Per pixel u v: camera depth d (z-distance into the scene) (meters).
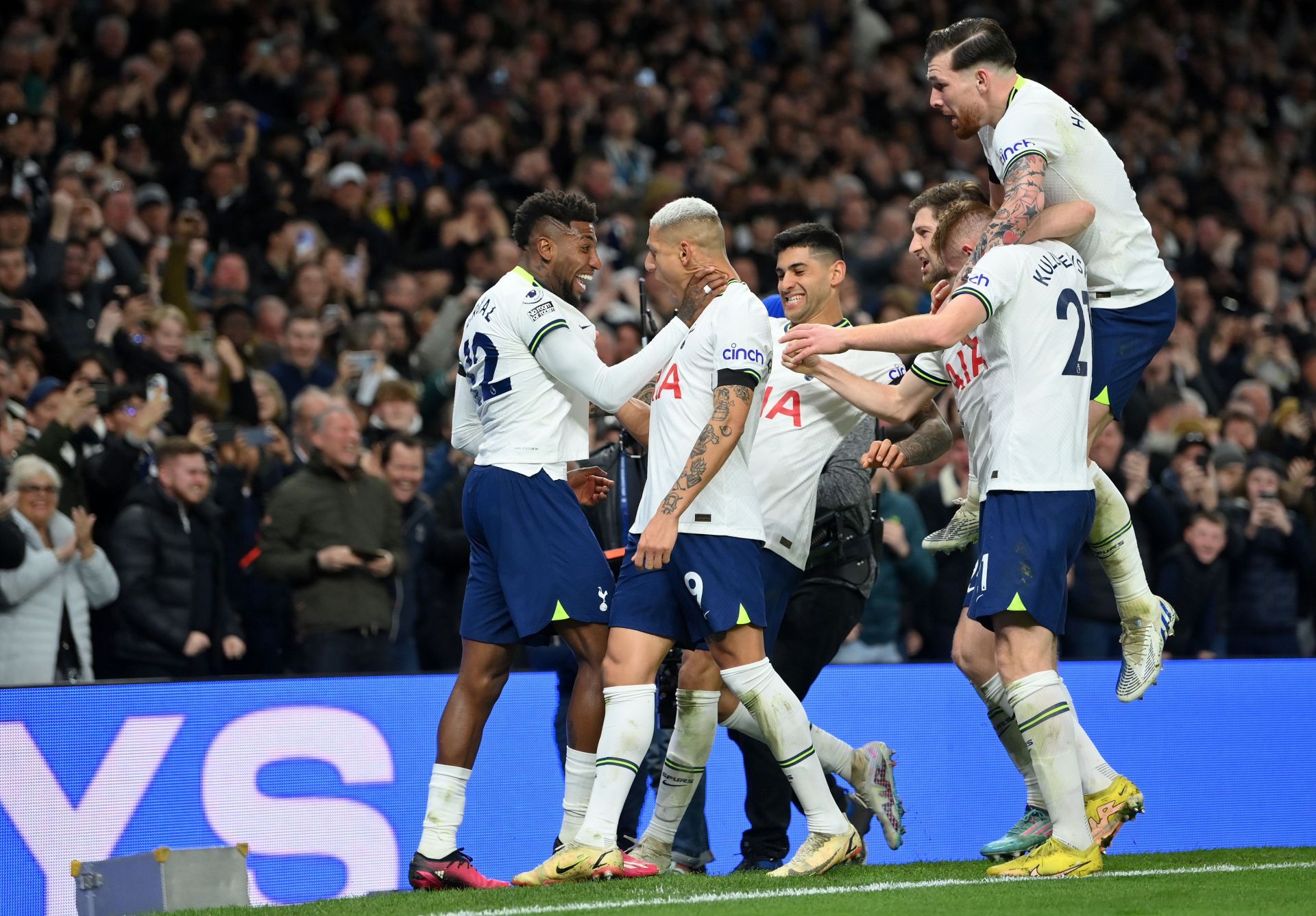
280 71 40.25
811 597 17.34
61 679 20.73
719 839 19.16
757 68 50.47
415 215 36.88
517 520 15.32
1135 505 26.45
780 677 16.58
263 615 22.92
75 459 22.31
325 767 18.42
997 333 14.29
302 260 30.75
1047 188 15.19
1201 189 48.97
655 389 15.42
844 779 17.42
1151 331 15.55
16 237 28.30
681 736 15.89
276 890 17.97
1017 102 14.93
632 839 17.92
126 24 38.47
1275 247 43.91
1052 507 14.15
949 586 25.95
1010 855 16.27
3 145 32.00
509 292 15.52
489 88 42.91
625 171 42.66
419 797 18.84
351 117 38.84
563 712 19.09
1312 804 21.61
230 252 32.69
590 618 15.32
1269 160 53.19
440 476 25.72
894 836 17.48
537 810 18.97
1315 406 32.06
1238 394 34.06
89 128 35.09
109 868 14.46
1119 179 15.29
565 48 47.56
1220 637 26.94
